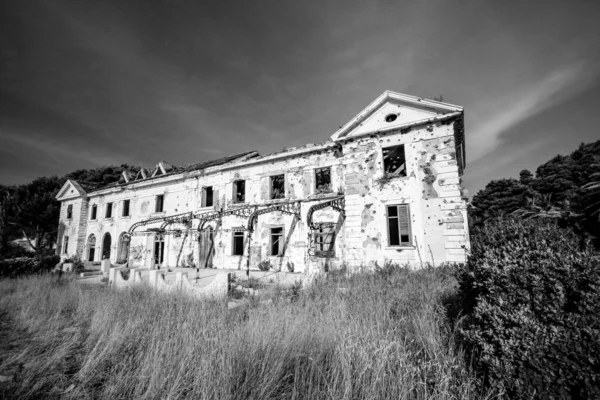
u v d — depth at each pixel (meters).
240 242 19.41
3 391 3.52
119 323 5.67
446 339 3.88
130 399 3.34
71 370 4.25
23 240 36.59
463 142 14.44
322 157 16.75
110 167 43.38
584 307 2.60
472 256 3.95
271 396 3.20
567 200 18.11
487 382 2.92
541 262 2.92
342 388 3.10
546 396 2.50
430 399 2.66
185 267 20.27
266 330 4.50
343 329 4.38
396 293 6.43
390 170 15.90
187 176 21.78
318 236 15.95
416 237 12.41
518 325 2.76
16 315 7.38
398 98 13.55
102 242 25.95
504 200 34.88
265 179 18.53
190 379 3.50
